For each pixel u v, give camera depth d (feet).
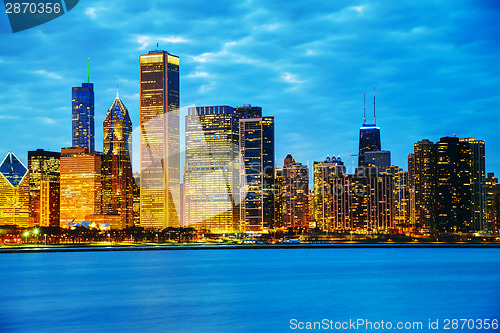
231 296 611.47
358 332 411.95
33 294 631.15
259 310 513.86
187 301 572.92
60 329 425.69
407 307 533.14
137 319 464.65
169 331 419.33
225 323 447.42
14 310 511.40
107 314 487.61
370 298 598.75
